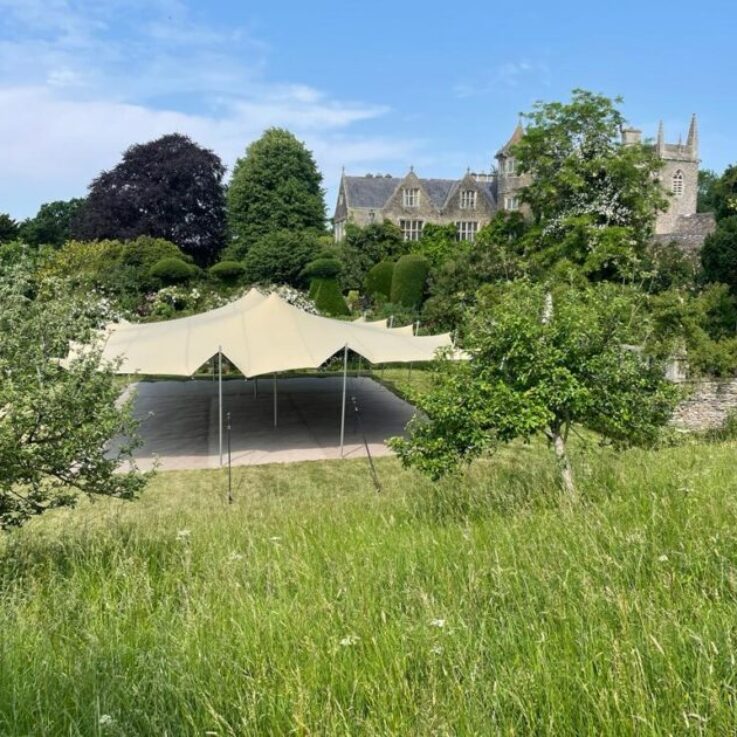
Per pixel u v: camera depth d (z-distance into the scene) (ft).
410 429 20.02
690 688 6.38
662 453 21.65
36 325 13.87
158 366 36.70
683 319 47.88
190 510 23.59
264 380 68.64
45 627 9.92
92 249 102.68
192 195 156.46
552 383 18.60
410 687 6.95
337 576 10.91
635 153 82.12
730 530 10.57
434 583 10.44
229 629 9.09
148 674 7.77
